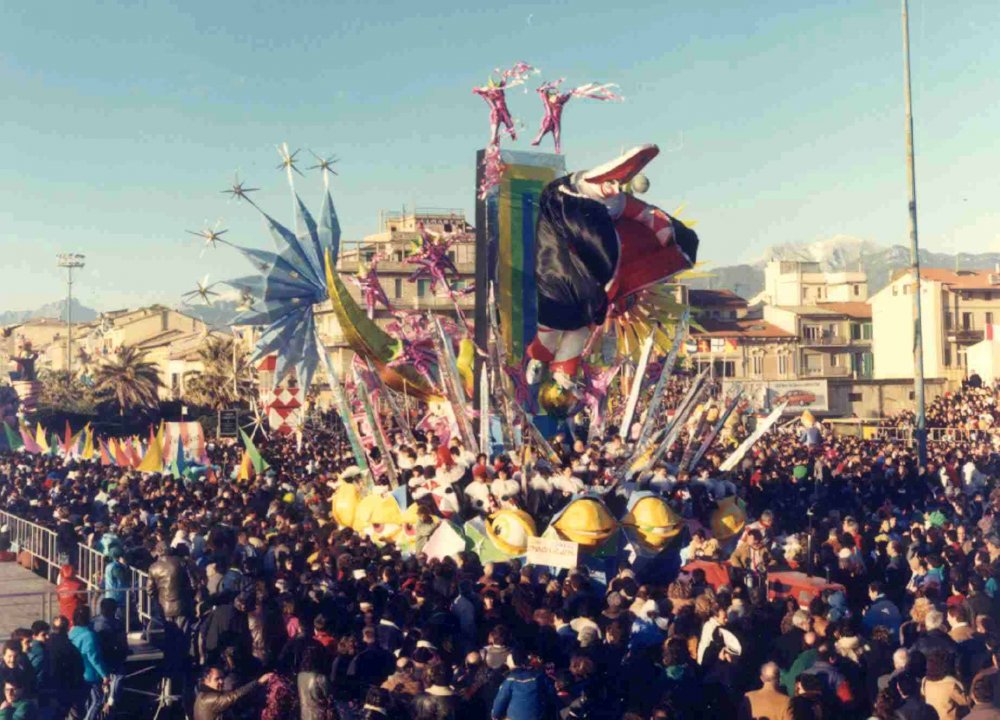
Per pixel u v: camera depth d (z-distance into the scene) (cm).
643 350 2803
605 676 1095
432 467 2234
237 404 7850
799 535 2108
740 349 9575
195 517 2109
